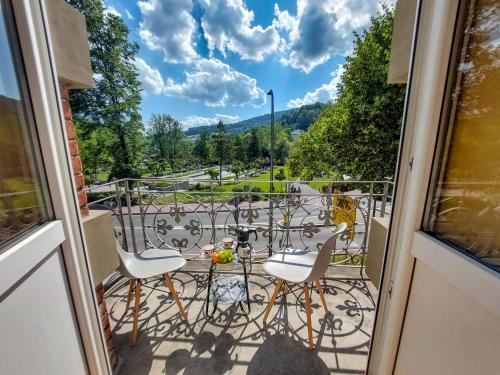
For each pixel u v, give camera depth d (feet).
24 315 2.14
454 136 2.27
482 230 2.02
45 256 2.41
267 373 4.16
